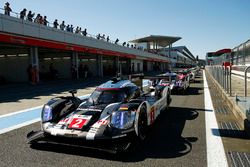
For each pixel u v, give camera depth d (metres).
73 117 4.48
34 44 18.02
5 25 15.30
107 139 3.92
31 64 19.23
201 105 8.69
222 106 8.33
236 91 9.68
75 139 4.03
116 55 34.97
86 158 3.89
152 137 4.97
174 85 11.84
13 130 5.71
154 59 59.19
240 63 13.92
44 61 30.34
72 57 25.83
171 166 3.56
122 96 5.21
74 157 3.94
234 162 3.57
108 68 37.53
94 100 5.17
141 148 4.34
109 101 5.06
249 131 4.80
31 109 8.47
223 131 5.22
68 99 5.31
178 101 9.81
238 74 14.63
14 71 23.67
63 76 29.41
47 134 4.35
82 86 17.50
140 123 4.62
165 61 72.69
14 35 16.05
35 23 18.20
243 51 13.05
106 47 31.48
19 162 3.76
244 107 6.23
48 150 4.25
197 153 4.02
